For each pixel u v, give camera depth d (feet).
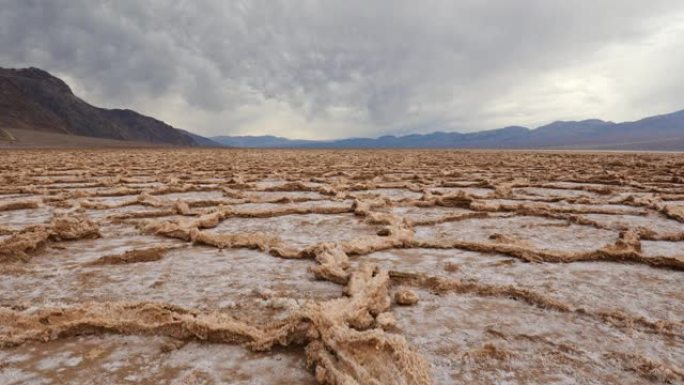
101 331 9.14
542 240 17.84
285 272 13.43
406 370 7.49
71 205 25.38
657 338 9.19
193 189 33.30
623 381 7.63
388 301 10.87
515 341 9.04
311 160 77.61
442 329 9.59
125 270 13.48
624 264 14.37
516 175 46.37
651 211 24.04
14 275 12.89
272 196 30.07
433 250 16.08
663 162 68.95
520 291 11.52
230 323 9.15
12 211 23.91
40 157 77.46
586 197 30.12
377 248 15.93
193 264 14.16
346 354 7.74
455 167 58.80
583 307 10.69
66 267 13.67
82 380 7.48
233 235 16.81
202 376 7.66
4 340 8.63
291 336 8.63
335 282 12.51
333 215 23.34
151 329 9.15
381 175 47.26
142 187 34.06
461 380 7.61
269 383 7.47
